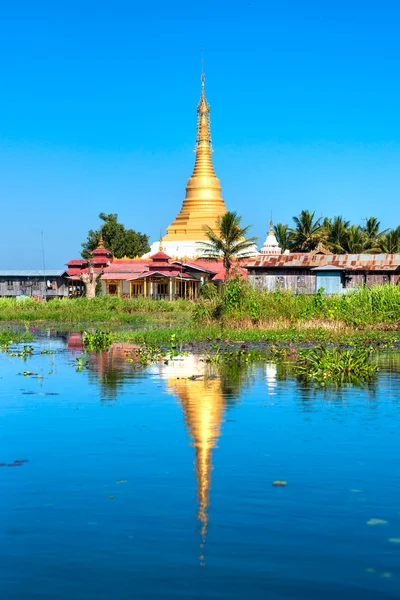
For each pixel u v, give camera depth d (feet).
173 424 51.01
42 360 92.63
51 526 32.09
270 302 138.92
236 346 109.91
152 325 166.81
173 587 26.81
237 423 51.21
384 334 124.06
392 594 26.23
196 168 339.16
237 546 30.01
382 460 41.47
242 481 37.81
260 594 26.30
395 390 65.46
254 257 272.72
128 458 42.19
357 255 207.92
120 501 35.01
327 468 39.93
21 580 27.37
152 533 31.30
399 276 200.23
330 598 26.00
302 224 322.34
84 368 83.46
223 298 140.46
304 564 28.48
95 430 49.24
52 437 47.29
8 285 293.23
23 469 40.11
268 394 63.57
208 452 43.37
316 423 51.01
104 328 157.99
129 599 26.07
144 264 291.38
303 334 122.42
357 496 35.50
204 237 323.78
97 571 28.02
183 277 270.05
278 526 31.94
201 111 339.36
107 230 348.38
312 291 205.77
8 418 53.42
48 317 191.11
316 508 33.94
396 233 305.73
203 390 66.08
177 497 35.45
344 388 66.90
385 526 31.86
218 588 26.71
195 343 115.55
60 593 26.45
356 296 144.56
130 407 57.62
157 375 76.84
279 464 40.75
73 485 37.40
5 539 30.83
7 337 130.93
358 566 28.30
